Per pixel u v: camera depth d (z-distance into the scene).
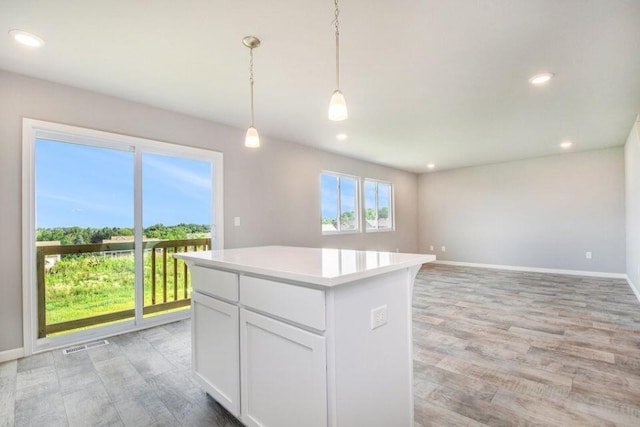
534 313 3.55
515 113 3.58
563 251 5.92
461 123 3.96
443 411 1.79
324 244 5.44
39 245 2.72
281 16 1.89
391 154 5.79
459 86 2.87
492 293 4.50
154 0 1.75
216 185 3.90
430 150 5.47
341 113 1.81
